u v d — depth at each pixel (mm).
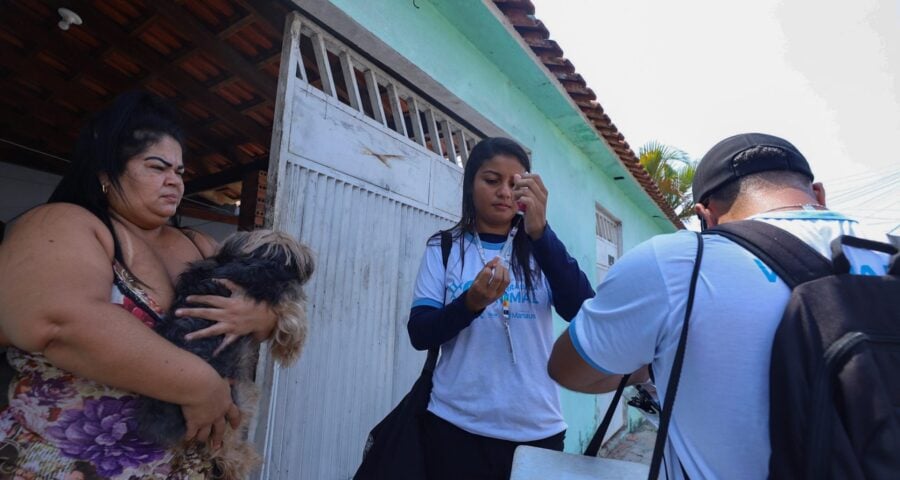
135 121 1100
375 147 2383
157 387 915
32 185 4918
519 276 1597
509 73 3475
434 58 2729
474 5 2744
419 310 1584
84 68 3289
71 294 852
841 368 645
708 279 808
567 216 4352
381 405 2326
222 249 1221
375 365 2311
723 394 758
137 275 1048
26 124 4098
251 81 3123
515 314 1562
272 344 1207
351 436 2152
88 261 907
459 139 3213
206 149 4516
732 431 746
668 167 12695
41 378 923
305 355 1958
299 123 1989
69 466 903
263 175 4625
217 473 1146
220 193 6004
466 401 1479
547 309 1630
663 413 818
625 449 5312
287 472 1851
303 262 1261
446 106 2982
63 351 855
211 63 3133
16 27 2832
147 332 925
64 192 1090
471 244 1692
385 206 2428
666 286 840
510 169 1646
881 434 603
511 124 3488
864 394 622
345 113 2227
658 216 8062
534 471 1134
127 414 969
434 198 2785
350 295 2186
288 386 1881
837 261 743
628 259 926
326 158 2104
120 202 1083
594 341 937
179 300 1079
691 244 864
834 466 612
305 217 1986
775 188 922
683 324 804
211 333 1040
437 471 1488
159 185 1111
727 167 976
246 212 4508
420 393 1558
